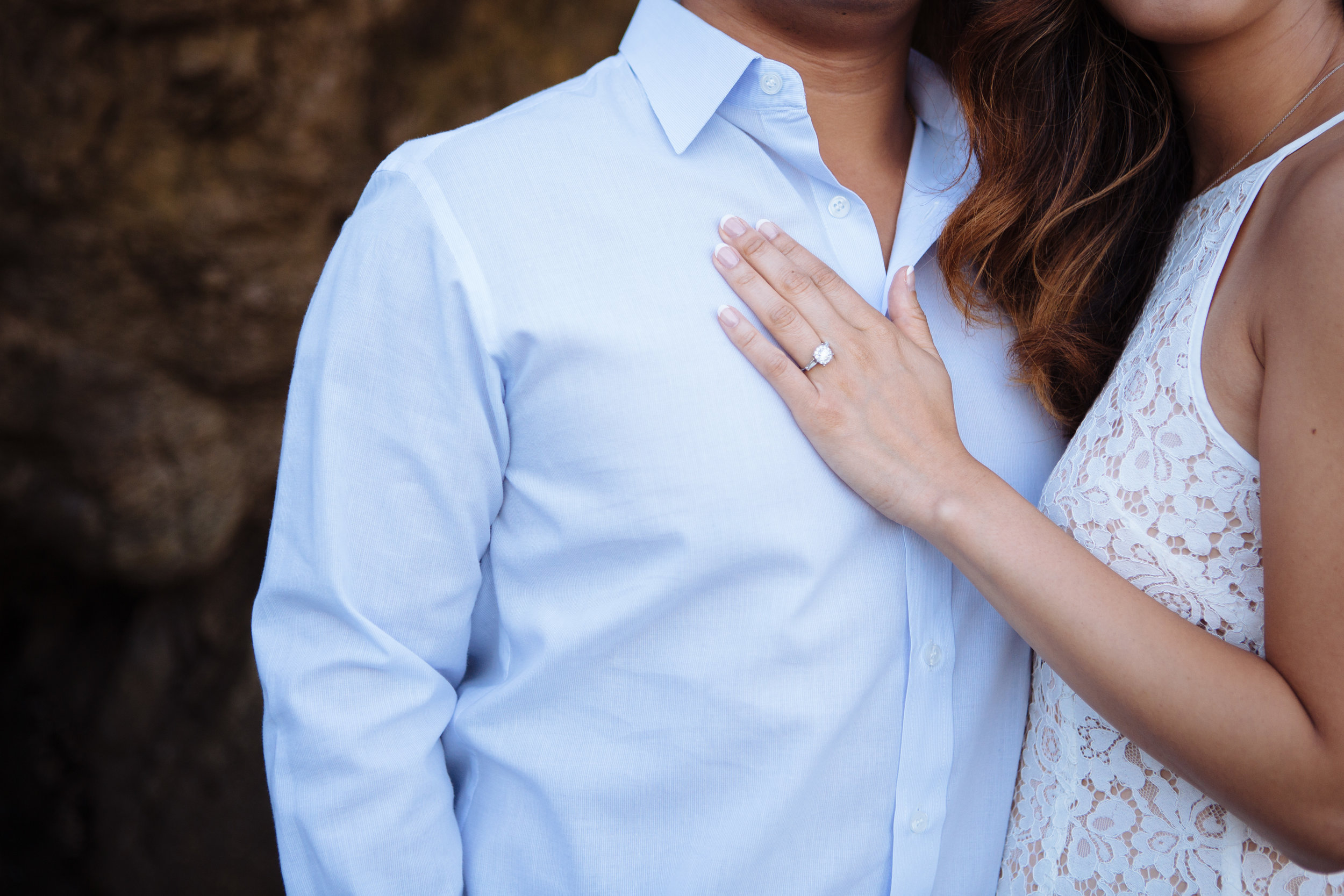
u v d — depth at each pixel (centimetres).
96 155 270
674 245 116
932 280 132
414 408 114
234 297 296
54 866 321
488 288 112
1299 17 115
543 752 121
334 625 117
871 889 123
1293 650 100
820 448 114
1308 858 104
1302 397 97
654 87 120
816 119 127
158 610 325
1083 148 132
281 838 121
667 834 119
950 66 141
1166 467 113
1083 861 124
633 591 116
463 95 337
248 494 321
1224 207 116
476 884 126
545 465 117
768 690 116
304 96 290
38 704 321
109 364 290
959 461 114
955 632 125
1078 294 133
